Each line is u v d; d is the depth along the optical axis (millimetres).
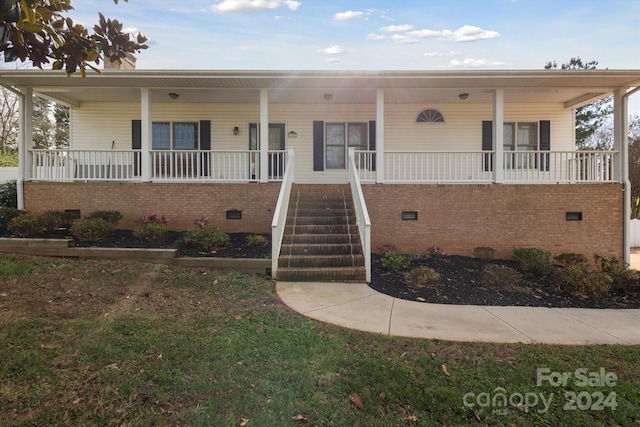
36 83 8891
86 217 8148
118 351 3258
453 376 3031
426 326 4238
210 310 4453
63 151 9320
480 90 9359
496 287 6047
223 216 8883
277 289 5625
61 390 2658
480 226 8711
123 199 8883
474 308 5016
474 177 11336
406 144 11500
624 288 5941
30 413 2400
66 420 2350
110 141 11344
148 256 6535
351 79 8602
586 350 3613
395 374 3023
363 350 3512
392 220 8742
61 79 8602
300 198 8734
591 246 8711
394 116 11500
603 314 4879
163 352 3287
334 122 11617
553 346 3719
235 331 3828
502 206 8703
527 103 11398
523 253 7879
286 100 11023
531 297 5621
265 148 9164
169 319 4074
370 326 4195
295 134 11594
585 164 9211
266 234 8750
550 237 8703
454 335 3969
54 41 2980
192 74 8359
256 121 11523
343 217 7902
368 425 2410
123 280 5289
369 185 8742
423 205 8727
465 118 11445
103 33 3260
